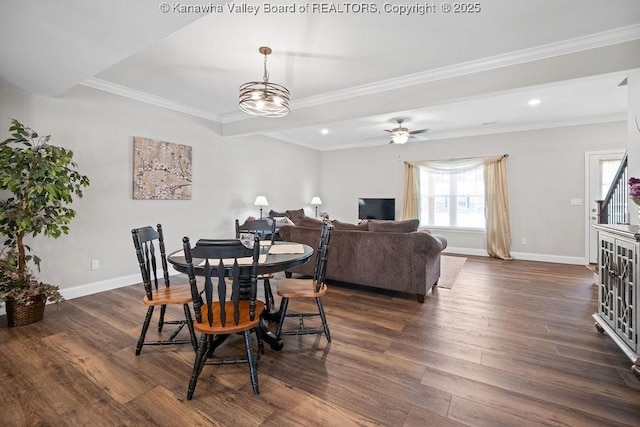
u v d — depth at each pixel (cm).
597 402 161
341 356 212
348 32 249
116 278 373
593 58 252
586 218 510
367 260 351
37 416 153
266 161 615
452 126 564
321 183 798
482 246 607
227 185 522
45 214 272
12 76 262
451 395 169
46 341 232
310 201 761
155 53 284
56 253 324
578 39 252
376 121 532
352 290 368
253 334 234
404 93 339
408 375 188
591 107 448
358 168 744
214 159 496
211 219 492
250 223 307
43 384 179
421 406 160
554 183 533
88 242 347
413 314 289
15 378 184
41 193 255
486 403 162
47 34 198
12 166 256
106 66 244
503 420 149
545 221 542
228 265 186
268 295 286
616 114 480
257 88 273
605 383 178
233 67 313
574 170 518
